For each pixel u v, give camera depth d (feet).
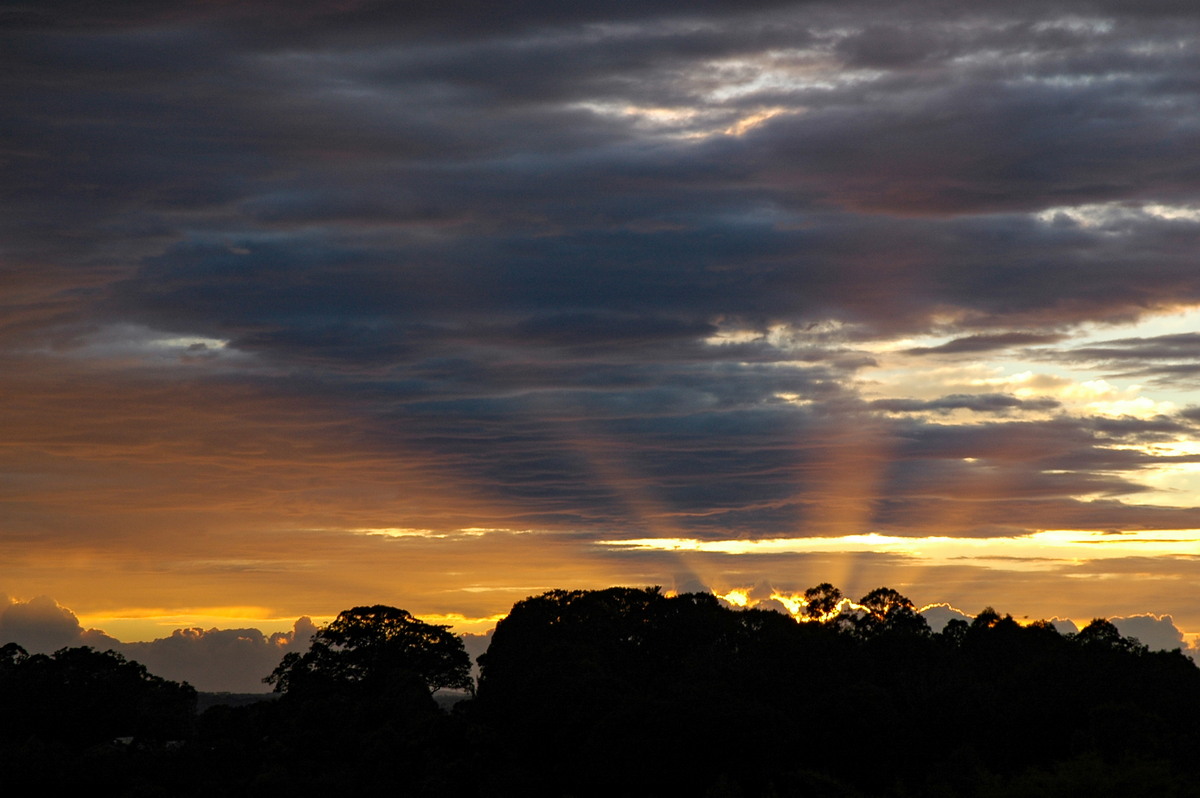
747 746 349.20
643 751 353.92
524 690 416.87
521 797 375.45
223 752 428.56
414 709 433.48
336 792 393.09
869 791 336.29
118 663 511.40
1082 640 454.40
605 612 479.00
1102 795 195.52
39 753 429.38
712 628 472.03
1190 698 354.33
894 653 431.43
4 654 517.14
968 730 349.82
